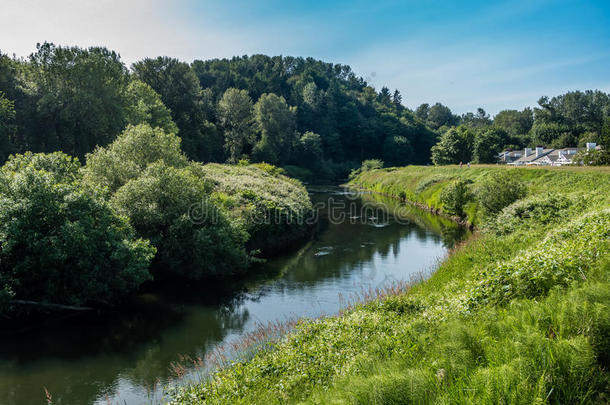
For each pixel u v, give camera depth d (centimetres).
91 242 1734
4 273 1627
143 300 1927
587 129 12531
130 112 5431
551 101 16012
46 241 1630
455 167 6353
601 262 873
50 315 1719
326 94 14188
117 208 2202
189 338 1526
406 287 1753
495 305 914
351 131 13750
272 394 820
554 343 575
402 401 555
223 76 13375
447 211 4297
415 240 3256
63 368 1316
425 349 755
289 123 10338
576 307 649
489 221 2730
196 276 2247
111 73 4988
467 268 1659
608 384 526
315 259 2684
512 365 542
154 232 2256
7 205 1628
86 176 2450
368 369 735
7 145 4022
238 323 1652
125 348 1448
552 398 506
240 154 9375
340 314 1501
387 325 1059
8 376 1261
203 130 8625
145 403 1112
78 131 4675
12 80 4512
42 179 1766
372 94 18700
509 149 12362
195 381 1167
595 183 3108
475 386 528
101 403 1123
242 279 2255
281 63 17800
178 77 8162
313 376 859
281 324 1535
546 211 2292
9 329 1587
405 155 13288
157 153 2914
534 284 927
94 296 1803
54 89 4522
